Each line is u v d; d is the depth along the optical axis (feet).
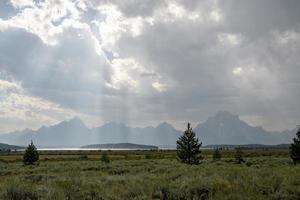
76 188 40.83
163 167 80.02
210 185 38.99
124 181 47.03
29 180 54.90
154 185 40.37
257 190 36.94
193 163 130.00
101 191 39.68
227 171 51.13
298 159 118.21
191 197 36.45
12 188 37.42
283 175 43.93
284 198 34.04
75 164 126.93
